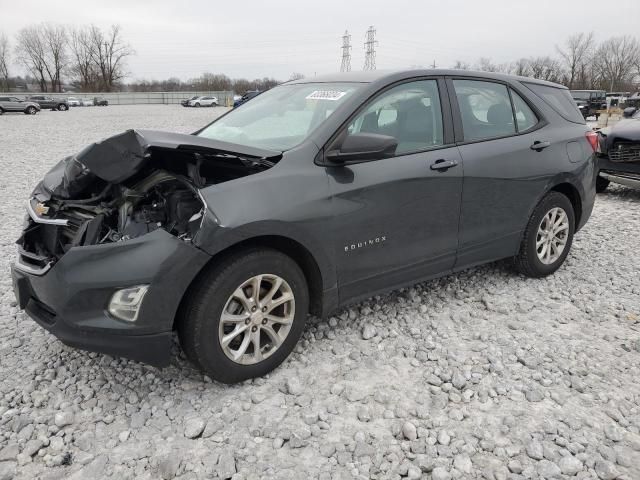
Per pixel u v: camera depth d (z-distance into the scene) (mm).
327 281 3092
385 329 3561
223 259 2717
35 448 2447
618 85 75562
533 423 2621
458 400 2803
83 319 2551
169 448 2473
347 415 2699
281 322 2988
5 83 92312
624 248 5285
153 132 2875
